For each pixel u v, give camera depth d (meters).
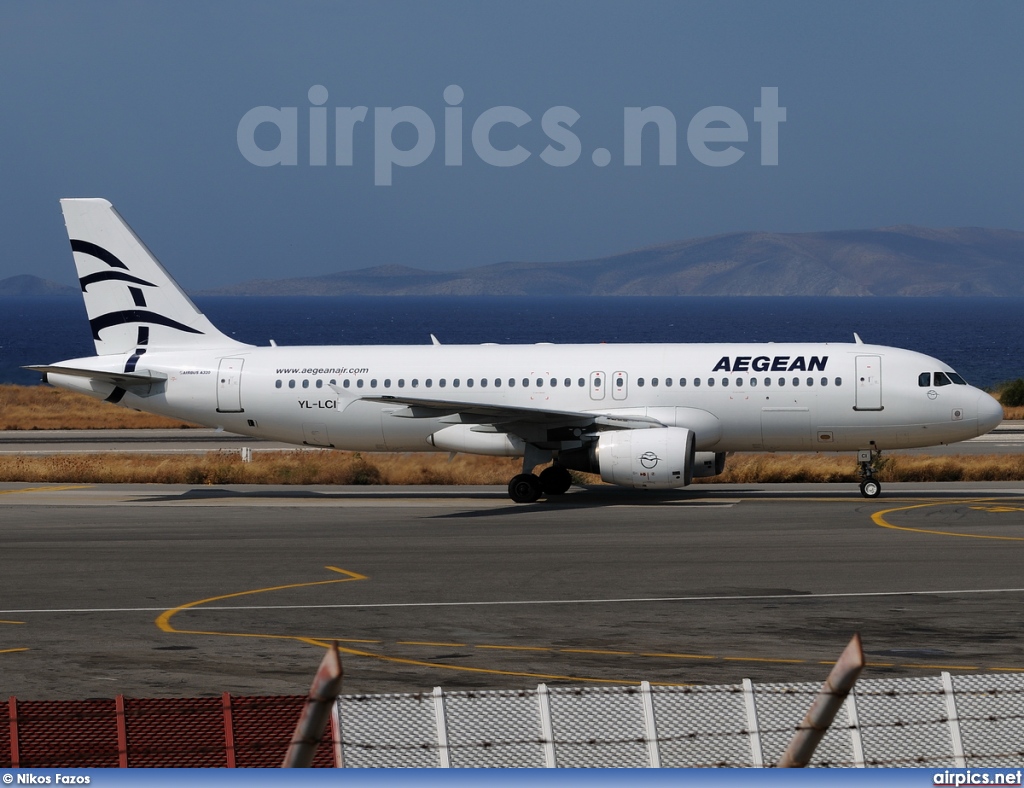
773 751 47.00
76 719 51.88
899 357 158.88
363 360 169.62
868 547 118.44
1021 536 124.62
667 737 46.78
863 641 79.12
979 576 102.56
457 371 166.38
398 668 72.88
